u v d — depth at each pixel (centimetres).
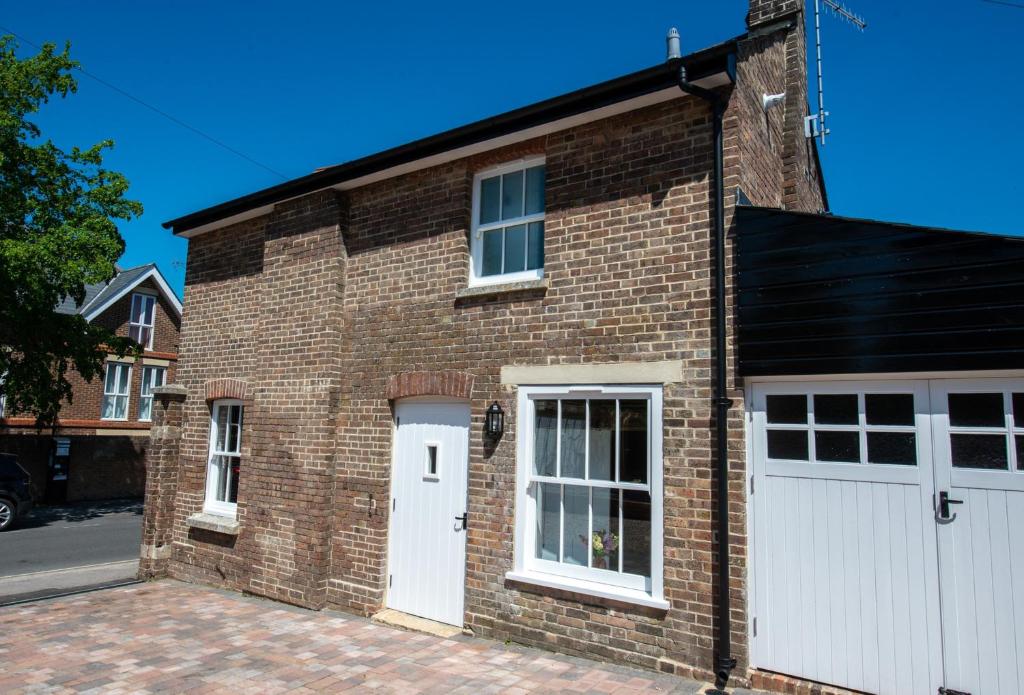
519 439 676
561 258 672
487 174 772
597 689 540
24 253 1393
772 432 552
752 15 798
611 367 623
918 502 491
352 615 775
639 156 638
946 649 471
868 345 509
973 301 473
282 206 931
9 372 1603
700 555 561
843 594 511
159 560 995
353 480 807
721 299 567
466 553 700
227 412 1008
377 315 817
